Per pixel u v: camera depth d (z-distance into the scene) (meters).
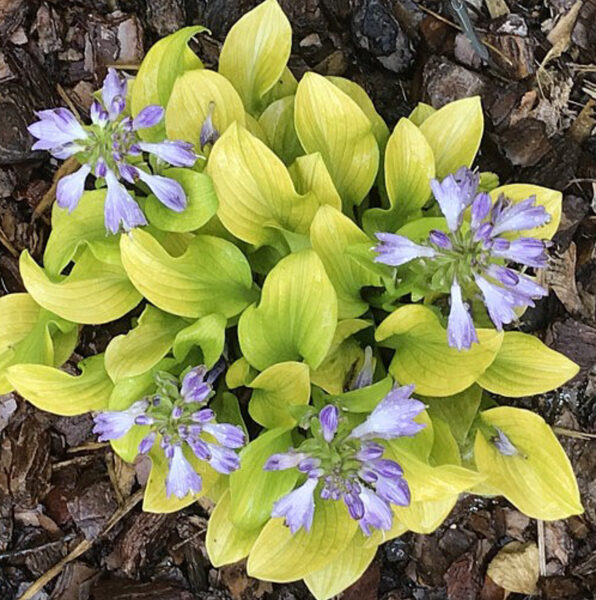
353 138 0.43
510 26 0.57
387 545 0.53
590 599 0.53
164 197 0.37
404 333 0.42
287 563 0.40
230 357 0.47
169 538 0.53
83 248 0.43
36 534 0.51
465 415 0.44
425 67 0.55
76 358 0.51
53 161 0.53
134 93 0.43
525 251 0.34
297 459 0.34
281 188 0.40
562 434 0.54
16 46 0.52
